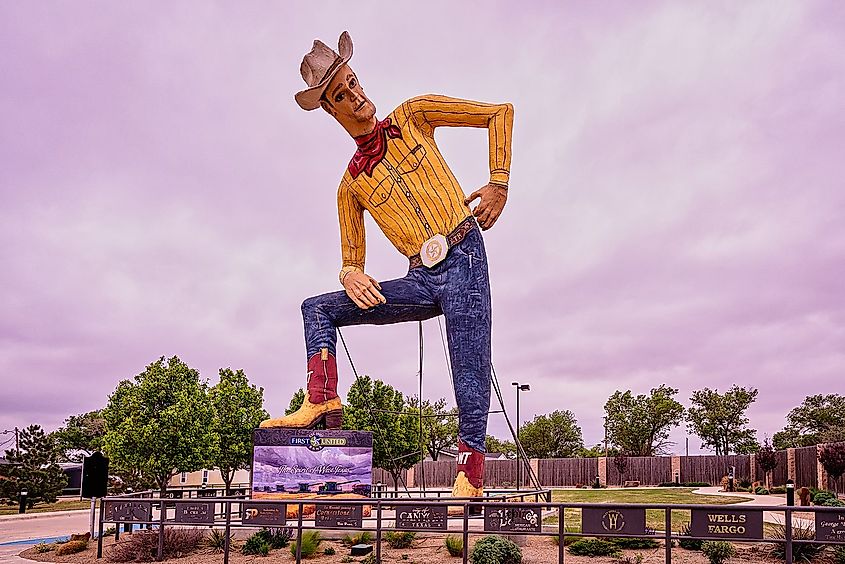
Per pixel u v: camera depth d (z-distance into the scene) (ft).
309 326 60.85
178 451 96.32
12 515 117.60
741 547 47.44
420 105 60.39
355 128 60.64
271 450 57.06
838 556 43.60
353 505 38.86
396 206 59.93
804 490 86.43
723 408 231.71
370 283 59.93
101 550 50.01
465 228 58.44
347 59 58.75
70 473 193.16
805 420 234.58
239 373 113.39
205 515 43.62
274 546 51.72
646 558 45.24
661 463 174.70
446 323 58.03
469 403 56.44
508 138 59.72
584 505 34.65
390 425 119.65
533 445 268.82
